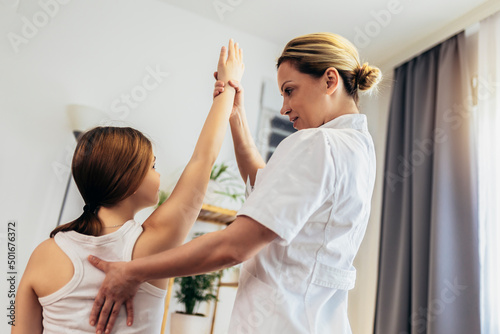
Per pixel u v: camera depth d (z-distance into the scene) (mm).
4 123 2232
